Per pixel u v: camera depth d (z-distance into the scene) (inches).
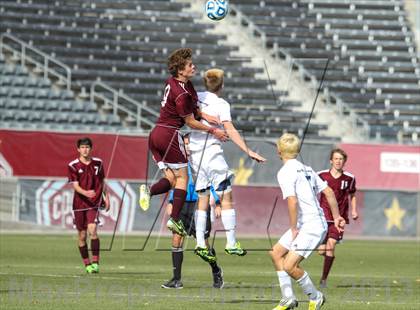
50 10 4667.8
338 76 4598.9
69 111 4109.3
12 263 1975.9
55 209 3191.4
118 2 4808.1
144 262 2139.5
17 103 4057.6
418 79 4653.1
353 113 4315.9
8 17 4566.9
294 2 4963.1
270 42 4746.6
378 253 2645.2
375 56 4746.6
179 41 4677.7
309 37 4820.4
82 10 4702.3
